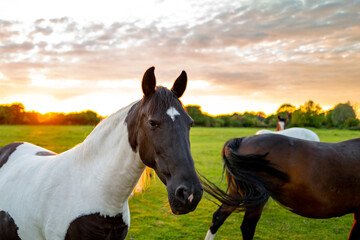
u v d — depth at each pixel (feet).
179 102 4.83
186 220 15.23
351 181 9.16
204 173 27.37
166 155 4.30
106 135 5.44
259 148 10.18
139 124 4.75
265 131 20.65
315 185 9.18
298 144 9.89
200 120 180.86
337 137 67.92
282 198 9.89
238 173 10.10
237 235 13.48
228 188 11.25
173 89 5.17
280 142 10.08
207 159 36.17
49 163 5.86
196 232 13.55
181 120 4.52
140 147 4.73
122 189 5.14
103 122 5.68
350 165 9.26
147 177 6.80
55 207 5.07
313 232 14.03
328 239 13.19
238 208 10.51
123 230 5.52
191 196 3.97
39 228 5.29
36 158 6.61
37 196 5.32
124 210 5.45
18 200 5.65
